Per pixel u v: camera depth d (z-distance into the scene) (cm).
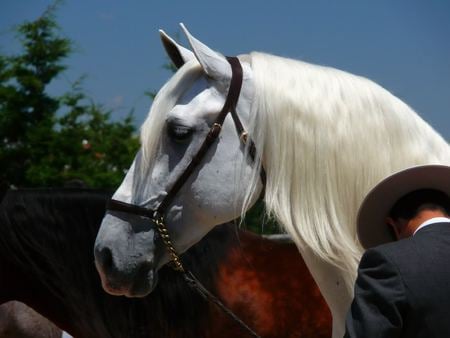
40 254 576
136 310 560
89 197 573
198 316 557
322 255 412
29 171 1680
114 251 439
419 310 307
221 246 575
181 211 434
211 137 427
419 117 433
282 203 415
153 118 437
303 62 441
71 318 586
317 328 565
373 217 362
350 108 416
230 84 431
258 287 568
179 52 454
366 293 315
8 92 1738
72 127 1791
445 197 347
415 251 317
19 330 648
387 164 411
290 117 416
